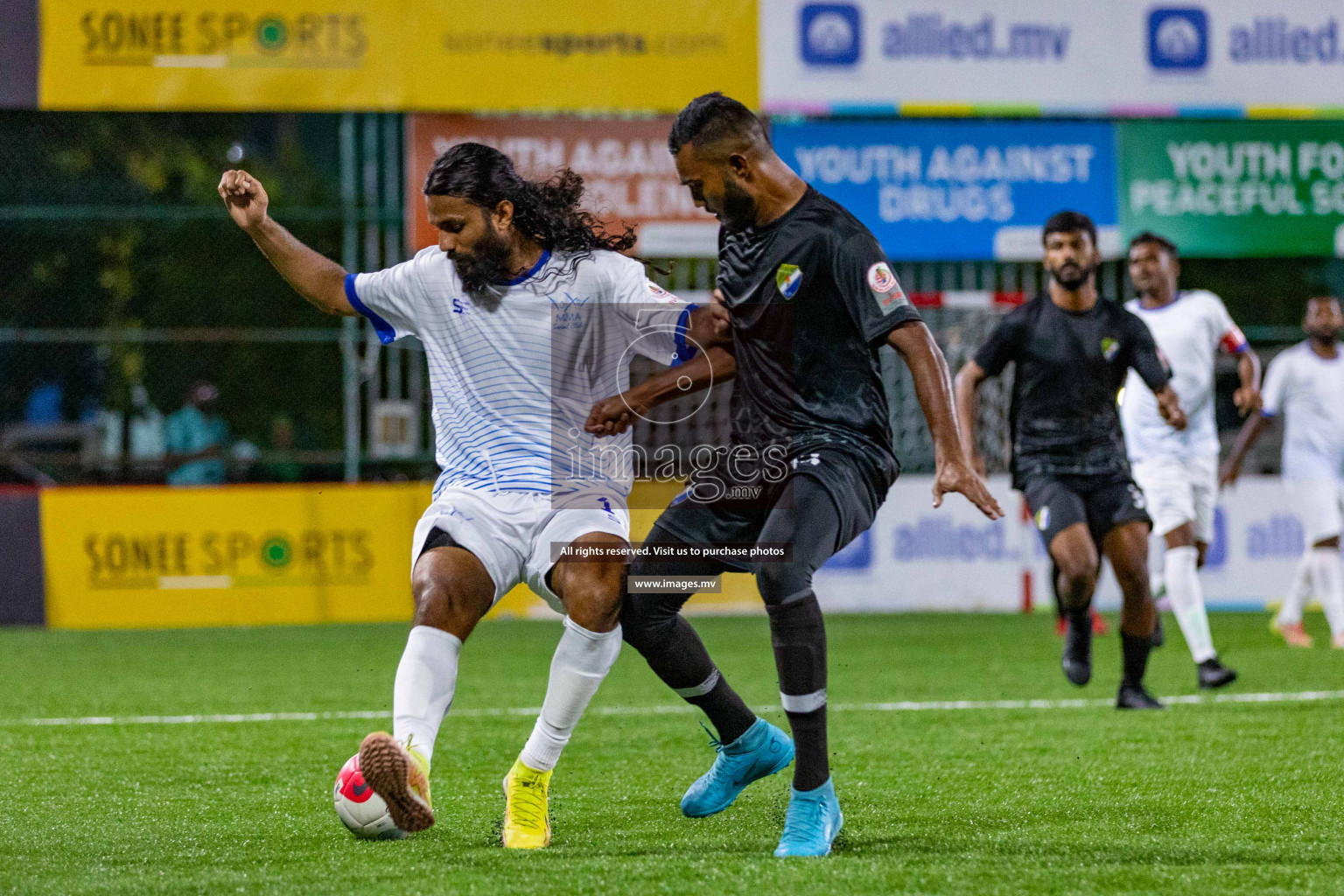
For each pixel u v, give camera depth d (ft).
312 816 45.34
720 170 40.96
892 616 128.47
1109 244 124.77
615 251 42.27
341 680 86.69
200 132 161.17
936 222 123.44
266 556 118.93
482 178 39.68
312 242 136.98
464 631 39.60
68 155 155.43
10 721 69.36
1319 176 125.29
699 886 34.63
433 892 34.30
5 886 35.65
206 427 141.38
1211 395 84.79
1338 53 123.65
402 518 119.85
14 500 117.60
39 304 149.89
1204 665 79.15
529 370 40.60
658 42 118.62
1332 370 100.58
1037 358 68.59
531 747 40.75
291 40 116.57
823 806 39.17
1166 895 33.96
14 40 115.14
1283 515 128.06
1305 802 46.73
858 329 40.75
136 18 115.65
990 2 121.70
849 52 120.67
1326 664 90.53
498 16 117.50
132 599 118.11
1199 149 124.77
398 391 123.85
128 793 49.98
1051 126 123.75
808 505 39.63
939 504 39.19
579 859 38.01
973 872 36.17
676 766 55.83
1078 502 67.72
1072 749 58.85
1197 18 122.93
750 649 102.37
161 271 151.33
